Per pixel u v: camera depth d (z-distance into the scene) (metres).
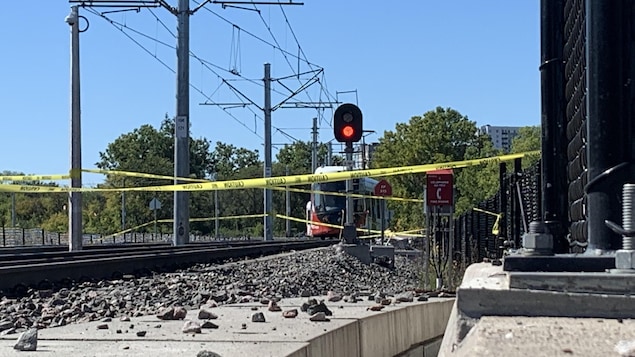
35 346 4.72
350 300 7.79
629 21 3.58
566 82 5.16
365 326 5.80
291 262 21.56
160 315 6.33
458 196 33.38
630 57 3.56
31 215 74.06
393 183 46.09
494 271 4.06
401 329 6.66
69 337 5.25
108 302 10.87
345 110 15.30
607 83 3.57
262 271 18.34
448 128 58.00
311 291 14.23
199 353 4.24
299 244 34.34
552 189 5.10
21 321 8.45
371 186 41.50
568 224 5.09
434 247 14.31
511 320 2.98
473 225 15.27
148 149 101.19
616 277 3.05
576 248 4.81
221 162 119.94
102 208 70.88
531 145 43.50
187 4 27.81
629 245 3.29
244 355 4.26
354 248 23.19
